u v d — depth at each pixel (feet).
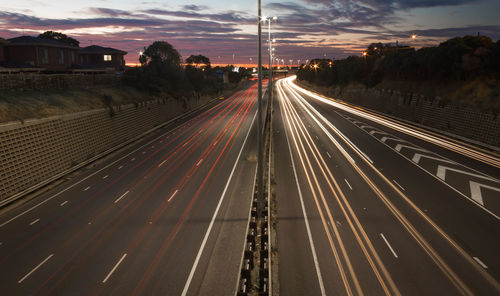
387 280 49.37
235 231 65.57
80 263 54.85
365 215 72.18
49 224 69.77
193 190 89.20
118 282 49.62
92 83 168.25
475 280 49.19
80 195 86.38
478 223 67.97
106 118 137.80
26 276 51.34
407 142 145.07
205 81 367.04
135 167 111.75
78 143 115.96
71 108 122.62
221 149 137.49
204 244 60.75
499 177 96.94
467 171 103.04
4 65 176.86
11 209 78.18
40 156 96.27
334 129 180.34
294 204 78.48
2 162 82.84
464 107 151.12
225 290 47.67
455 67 168.25
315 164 113.09
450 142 143.84
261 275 46.57
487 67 155.94
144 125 176.55
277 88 514.68
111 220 71.26
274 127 189.16
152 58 256.11
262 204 67.31
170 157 124.88
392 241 60.85
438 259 54.90
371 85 278.67
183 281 49.83
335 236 62.90
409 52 224.53
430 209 75.25
